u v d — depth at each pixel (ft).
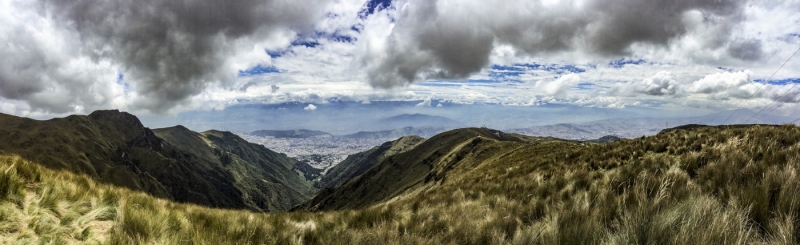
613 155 50.11
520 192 34.04
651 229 13.01
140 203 25.46
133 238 16.87
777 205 14.42
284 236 21.06
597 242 13.73
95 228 18.19
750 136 41.57
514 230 18.85
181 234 18.35
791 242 11.57
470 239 18.47
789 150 26.17
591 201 21.84
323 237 21.50
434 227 22.79
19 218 16.58
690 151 38.93
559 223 16.44
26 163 23.00
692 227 12.60
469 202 32.68
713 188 19.98
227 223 24.14
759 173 21.15
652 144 50.98
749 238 12.63
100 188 27.32
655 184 22.72
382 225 23.76
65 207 19.65
